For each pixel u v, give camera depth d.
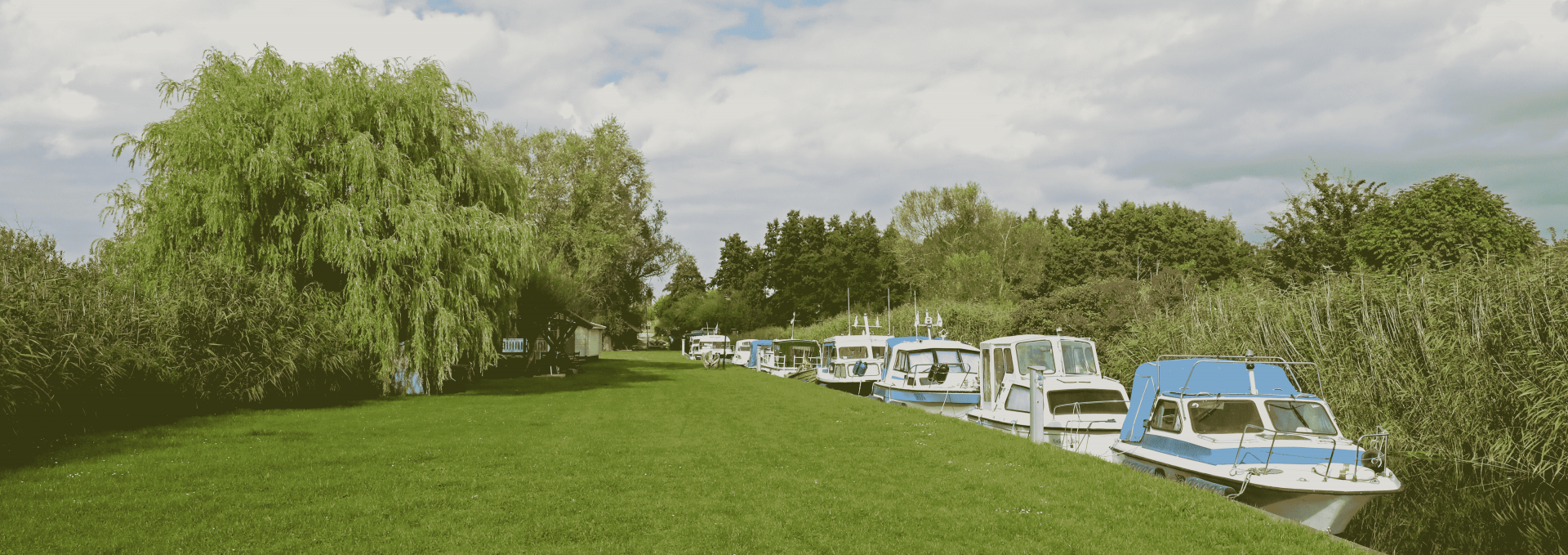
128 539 7.23
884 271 74.88
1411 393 14.35
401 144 23.19
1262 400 11.34
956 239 61.94
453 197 24.22
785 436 14.68
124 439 13.49
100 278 17.42
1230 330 18.38
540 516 8.27
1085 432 14.81
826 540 7.47
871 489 9.77
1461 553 9.42
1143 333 22.03
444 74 25.08
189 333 17.92
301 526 7.78
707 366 49.09
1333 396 15.55
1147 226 56.38
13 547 6.95
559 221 48.09
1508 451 12.48
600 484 9.96
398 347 22.38
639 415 18.44
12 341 12.75
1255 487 9.60
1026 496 9.28
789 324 82.75
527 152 48.06
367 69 23.83
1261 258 33.81
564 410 19.75
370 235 21.36
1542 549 9.43
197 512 8.27
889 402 24.03
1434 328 14.15
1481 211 21.66
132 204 20.89
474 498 9.05
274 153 20.33
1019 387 16.89
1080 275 53.34
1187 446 10.94
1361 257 23.62
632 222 52.66
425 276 21.88
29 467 10.79
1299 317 16.70
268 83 21.67
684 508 8.65
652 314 120.25
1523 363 12.55
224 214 19.80
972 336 36.03
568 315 40.00
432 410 19.48
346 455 11.96
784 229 92.31
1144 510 8.62
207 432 14.58
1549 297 12.35
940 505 8.93
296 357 19.12
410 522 7.97
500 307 26.83
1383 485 9.45
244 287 19.25
